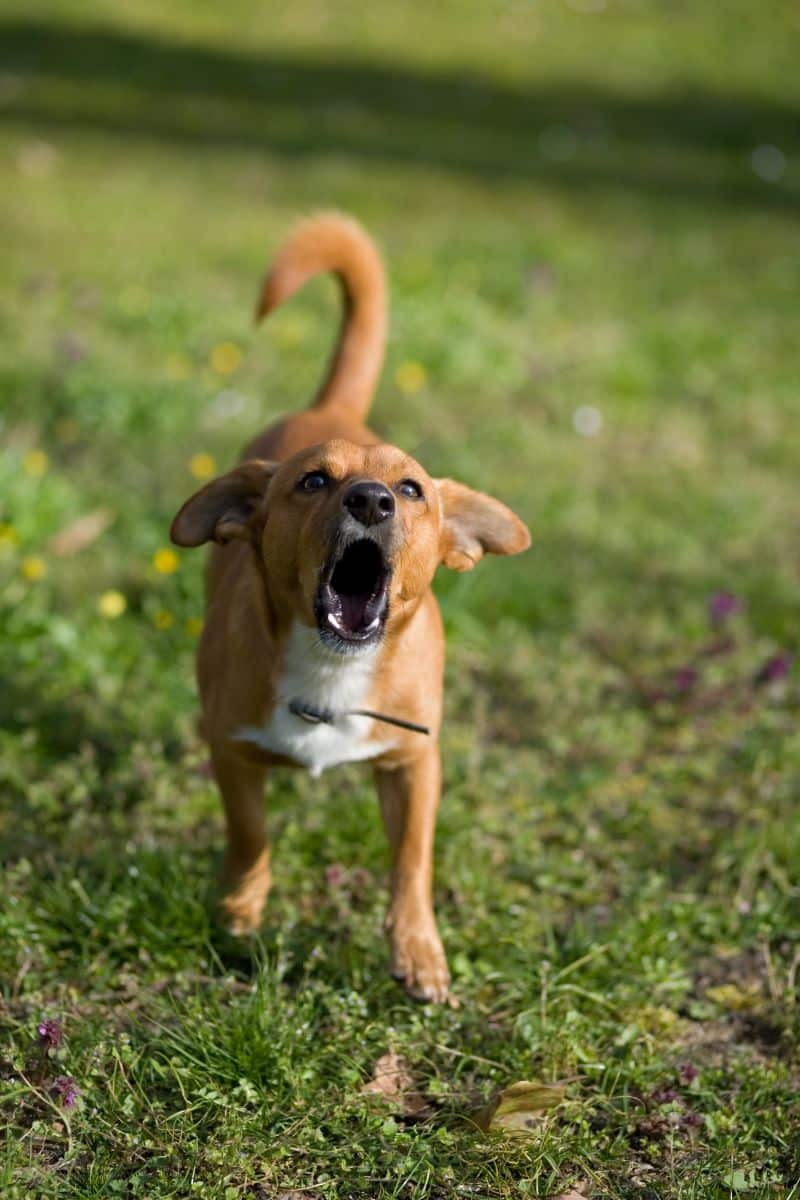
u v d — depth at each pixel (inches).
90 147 641.0
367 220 569.9
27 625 239.3
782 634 273.1
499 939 179.6
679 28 974.4
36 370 358.0
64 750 220.7
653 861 203.8
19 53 786.8
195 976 172.2
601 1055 164.6
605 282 519.2
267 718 171.2
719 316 490.6
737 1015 175.0
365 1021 166.1
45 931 175.0
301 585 162.4
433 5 962.7
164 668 239.6
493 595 276.2
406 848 176.6
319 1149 145.9
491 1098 155.4
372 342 232.8
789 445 377.4
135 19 868.6
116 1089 150.4
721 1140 151.2
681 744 234.4
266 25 894.4
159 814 205.3
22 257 468.1
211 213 557.0
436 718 178.1
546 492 324.8
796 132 821.2
